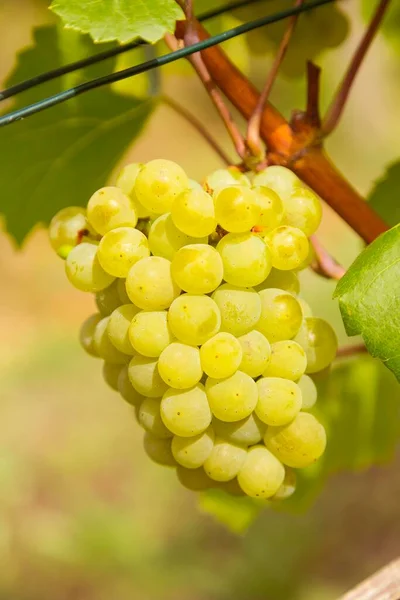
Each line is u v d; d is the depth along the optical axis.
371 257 0.67
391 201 0.88
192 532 2.14
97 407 2.45
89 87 0.69
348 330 0.67
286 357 0.68
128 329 0.68
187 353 0.67
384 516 2.07
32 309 2.89
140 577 2.04
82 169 0.85
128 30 0.68
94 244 0.70
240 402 0.67
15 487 2.23
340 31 0.85
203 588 2.00
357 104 2.74
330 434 0.92
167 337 0.67
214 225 0.66
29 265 3.07
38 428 2.39
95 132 0.84
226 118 0.73
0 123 0.68
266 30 0.86
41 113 0.82
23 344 2.69
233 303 0.67
